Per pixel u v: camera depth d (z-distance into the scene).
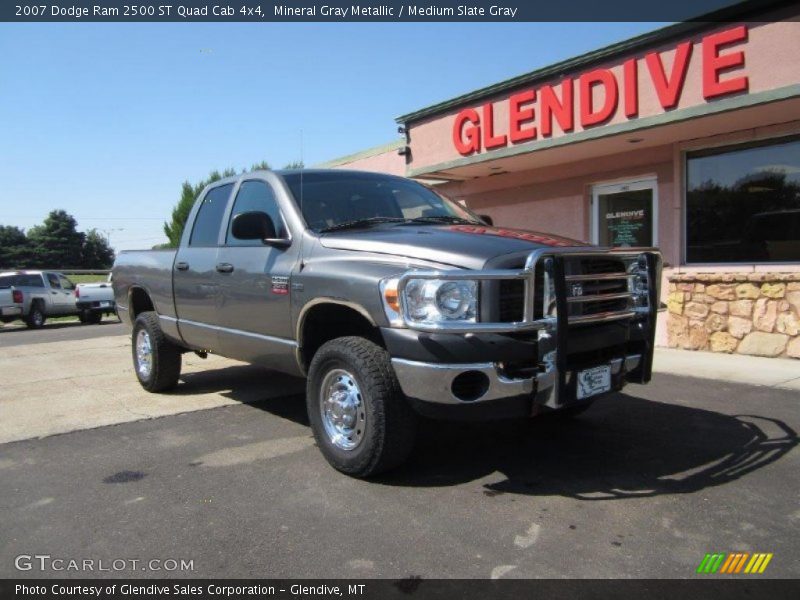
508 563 2.93
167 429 5.34
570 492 3.75
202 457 4.57
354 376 3.90
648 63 7.80
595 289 3.88
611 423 5.15
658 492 3.72
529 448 4.57
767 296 7.85
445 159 10.80
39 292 20.27
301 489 3.88
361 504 3.63
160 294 6.40
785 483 3.80
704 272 8.53
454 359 3.42
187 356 9.23
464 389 3.55
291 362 4.63
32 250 78.00
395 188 5.38
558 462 4.27
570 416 5.17
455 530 3.28
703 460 4.24
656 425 5.06
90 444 4.96
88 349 10.91
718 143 8.32
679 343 8.73
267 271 4.68
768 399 5.81
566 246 3.79
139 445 4.90
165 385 6.75
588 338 3.79
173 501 3.75
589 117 8.44
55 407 6.23
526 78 9.18
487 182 11.56
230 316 5.22
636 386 6.44
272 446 4.79
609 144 8.85
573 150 9.21
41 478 4.20
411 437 3.85
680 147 8.70
